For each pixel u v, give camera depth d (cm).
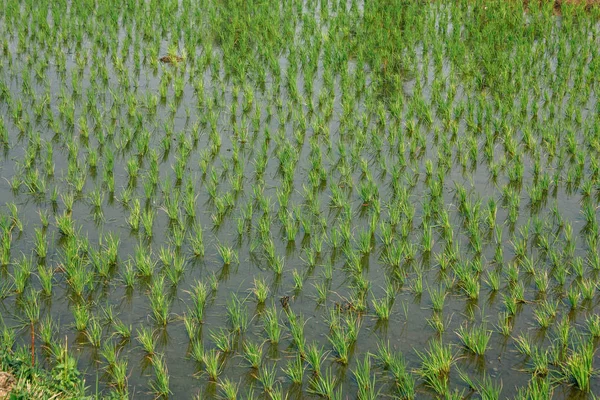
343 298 702
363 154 1000
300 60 1352
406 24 1519
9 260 748
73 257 724
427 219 834
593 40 1416
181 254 769
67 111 1070
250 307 689
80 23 1495
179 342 643
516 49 1345
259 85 1241
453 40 1415
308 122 1098
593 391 582
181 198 877
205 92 1207
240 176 922
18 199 868
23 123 1066
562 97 1132
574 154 980
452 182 924
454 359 622
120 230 809
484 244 789
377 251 779
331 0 1766
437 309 682
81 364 611
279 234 808
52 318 665
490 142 991
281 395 582
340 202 861
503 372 607
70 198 862
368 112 1127
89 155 954
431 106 1160
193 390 589
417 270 741
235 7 1611
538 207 862
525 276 732
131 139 1020
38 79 1241
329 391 573
